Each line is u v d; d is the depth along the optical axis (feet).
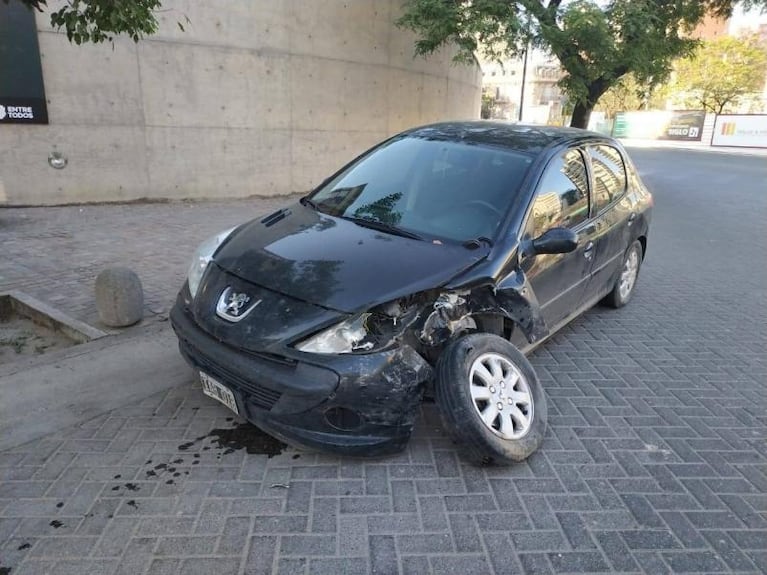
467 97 55.26
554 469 10.35
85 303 17.10
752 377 14.53
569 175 13.99
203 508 8.94
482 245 11.24
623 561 8.32
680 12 42.42
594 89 46.24
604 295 17.54
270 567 7.88
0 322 16.69
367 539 8.46
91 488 9.30
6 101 27.78
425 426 11.41
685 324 18.22
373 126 42.45
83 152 30.30
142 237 25.13
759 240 32.78
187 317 10.91
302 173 38.78
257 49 34.60
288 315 9.48
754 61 155.94
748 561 8.45
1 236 24.13
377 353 9.29
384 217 12.33
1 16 26.76
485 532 8.71
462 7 36.86
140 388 12.42
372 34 40.19
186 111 32.89
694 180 64.59
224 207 33.27
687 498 9.75
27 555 7.92
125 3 12.89
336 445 9.38
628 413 12.50
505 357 10.80
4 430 10.76
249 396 9.74
